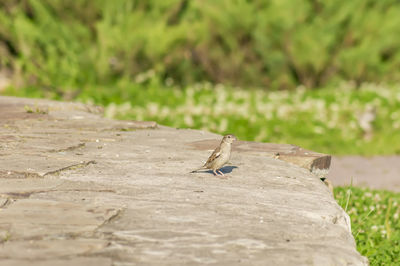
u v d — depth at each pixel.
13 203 5.62
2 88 24.73
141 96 24.92
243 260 4.29
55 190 6.16
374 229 9.62
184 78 31.28
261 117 22.23
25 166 7.16
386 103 25.59
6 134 9.86
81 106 13.90
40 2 27.19
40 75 25.70
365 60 31.67
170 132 11.10
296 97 26.38
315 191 6.87
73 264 4.11
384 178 16.33
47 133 10.20
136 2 28.80
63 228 4.88
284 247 4.64
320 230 5.20
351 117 23.17
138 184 6.62
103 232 4.81
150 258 4.27
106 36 27.16
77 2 27.69
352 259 4.56
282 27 31.09
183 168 7.68
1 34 26.55
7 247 4.42
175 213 5.46
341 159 18.97
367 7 32.53
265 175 7.59
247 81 32.50
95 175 7.01
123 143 9.57
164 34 28.12
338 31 31.97
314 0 31.97
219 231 4.96
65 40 27.06
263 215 5.56
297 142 20.09
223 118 21.64
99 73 27.31
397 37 32.22
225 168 7.88
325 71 32.41
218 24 31.45
